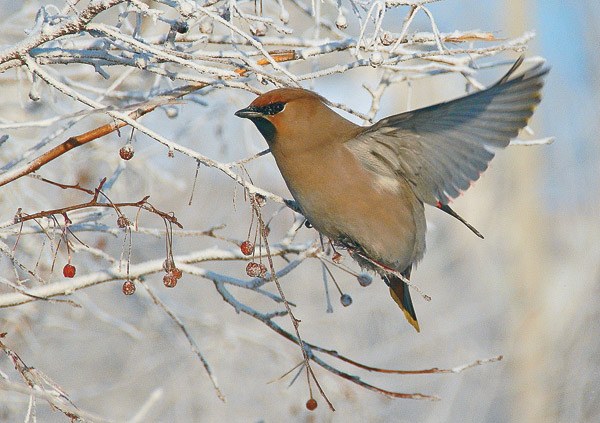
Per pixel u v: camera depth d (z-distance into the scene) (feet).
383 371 25.64
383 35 24.91
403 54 26.18
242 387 47.52
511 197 77.25
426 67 28.68
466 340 61.46
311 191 26.96
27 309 39.42
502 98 23.53
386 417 51.85
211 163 22.35
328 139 26.63
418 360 58.75
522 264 74.33
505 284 71.15
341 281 56.29
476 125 24.58
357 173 26.73
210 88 31.78
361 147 26.81
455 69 28.84
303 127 26.40
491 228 73.51
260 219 22.68
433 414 53.62
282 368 47.67
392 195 27.09
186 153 22.02
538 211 77.36
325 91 49.49
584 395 59.57
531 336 63.10
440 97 70.95
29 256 36.22
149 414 48.73
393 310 57.41
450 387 55.72
